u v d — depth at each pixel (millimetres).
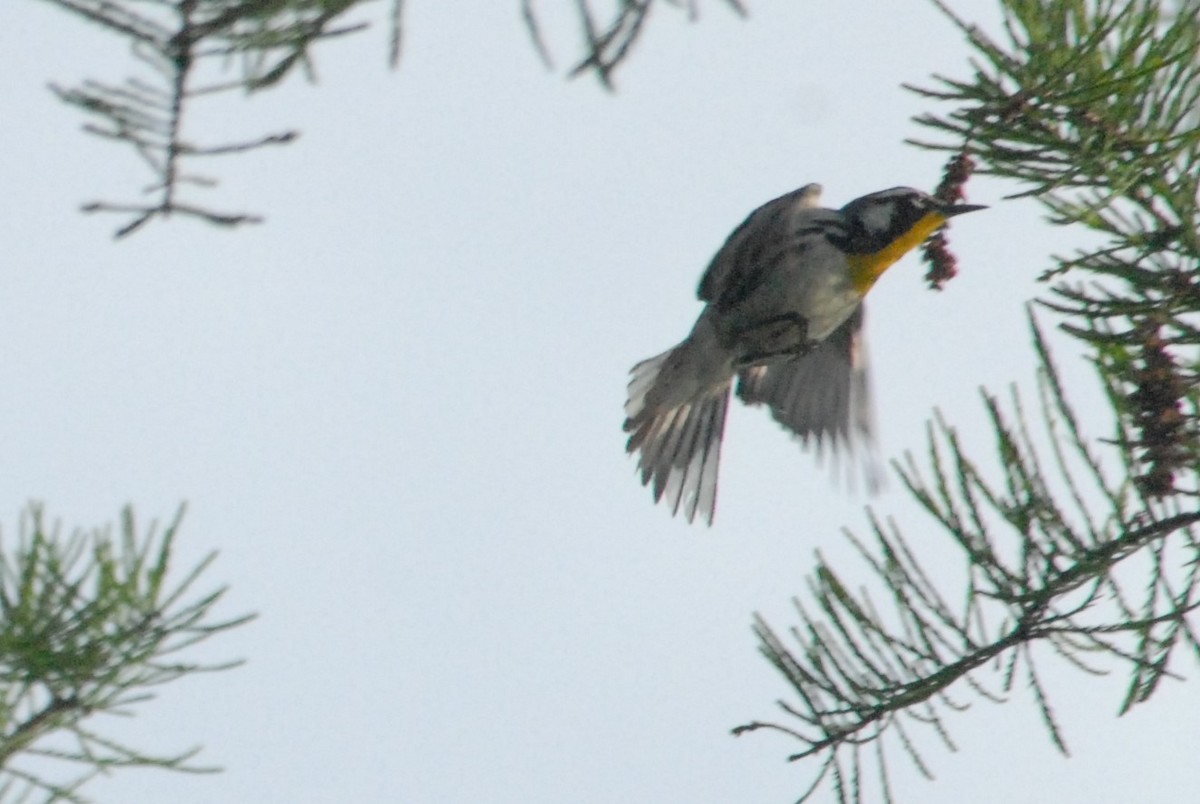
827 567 9359
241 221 4996
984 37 9016
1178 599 8961
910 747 9359
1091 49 8773
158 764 7562
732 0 4684
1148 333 8953
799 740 9461
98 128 4895
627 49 4684
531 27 4684
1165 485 8883
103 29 4809
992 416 9055
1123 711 9070
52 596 7535
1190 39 8766
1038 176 9086
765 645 9461
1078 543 8984
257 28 4828
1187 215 8883
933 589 9258
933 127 9156
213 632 7688
